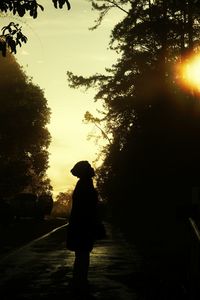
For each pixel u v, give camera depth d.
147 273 15.55
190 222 12.36
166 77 45.97
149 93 45.38
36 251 21.58
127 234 32.41
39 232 33.03
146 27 42.47
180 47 44.69
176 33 42.16
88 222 12.30
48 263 17.73
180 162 38.25
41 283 13.77
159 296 12.15
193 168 37.66
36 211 49.56
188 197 35.88
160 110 41.88
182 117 39.41
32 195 50.19
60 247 23.30
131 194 48.62
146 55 47.56
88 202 12.30
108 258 19.41
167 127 40.28
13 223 43.19
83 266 12.38
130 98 47.44
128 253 21.12
